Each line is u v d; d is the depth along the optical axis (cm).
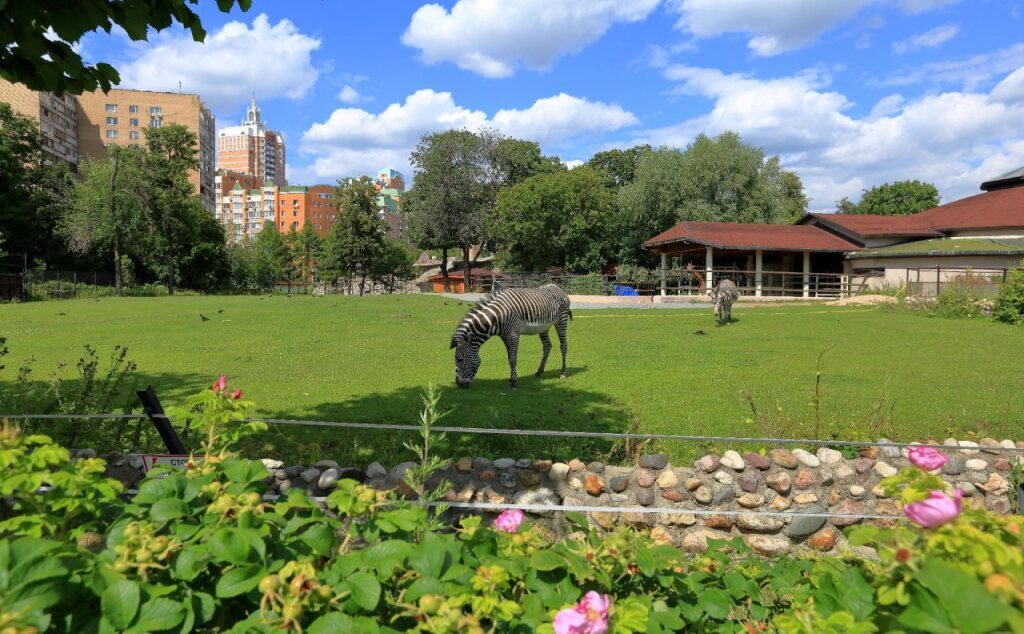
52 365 1183
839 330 1780
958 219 3459
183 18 390
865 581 204
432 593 188
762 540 498
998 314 1961
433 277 7706
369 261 5894
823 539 502
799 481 514
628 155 6388
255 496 214
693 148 4734
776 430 693
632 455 585
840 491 521
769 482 508
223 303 2911
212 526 202
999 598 154
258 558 194
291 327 1897
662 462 508
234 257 7925
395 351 1421
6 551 158
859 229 3500
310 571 181
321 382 1040
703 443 628
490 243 5944
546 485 496
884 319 2067
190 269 6144
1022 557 172
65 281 4809
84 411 594
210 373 1123
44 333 1716
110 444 565
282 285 9231
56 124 8588
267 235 9475
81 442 543
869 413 789
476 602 187
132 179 4809
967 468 547
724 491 502
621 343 1559
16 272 4594
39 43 365
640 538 248
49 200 5206
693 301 2991
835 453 534
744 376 1088
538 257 5106
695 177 4591
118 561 183
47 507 219
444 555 205
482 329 974
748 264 3722
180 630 178
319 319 2123
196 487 225
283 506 221
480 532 239
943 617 155
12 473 208
